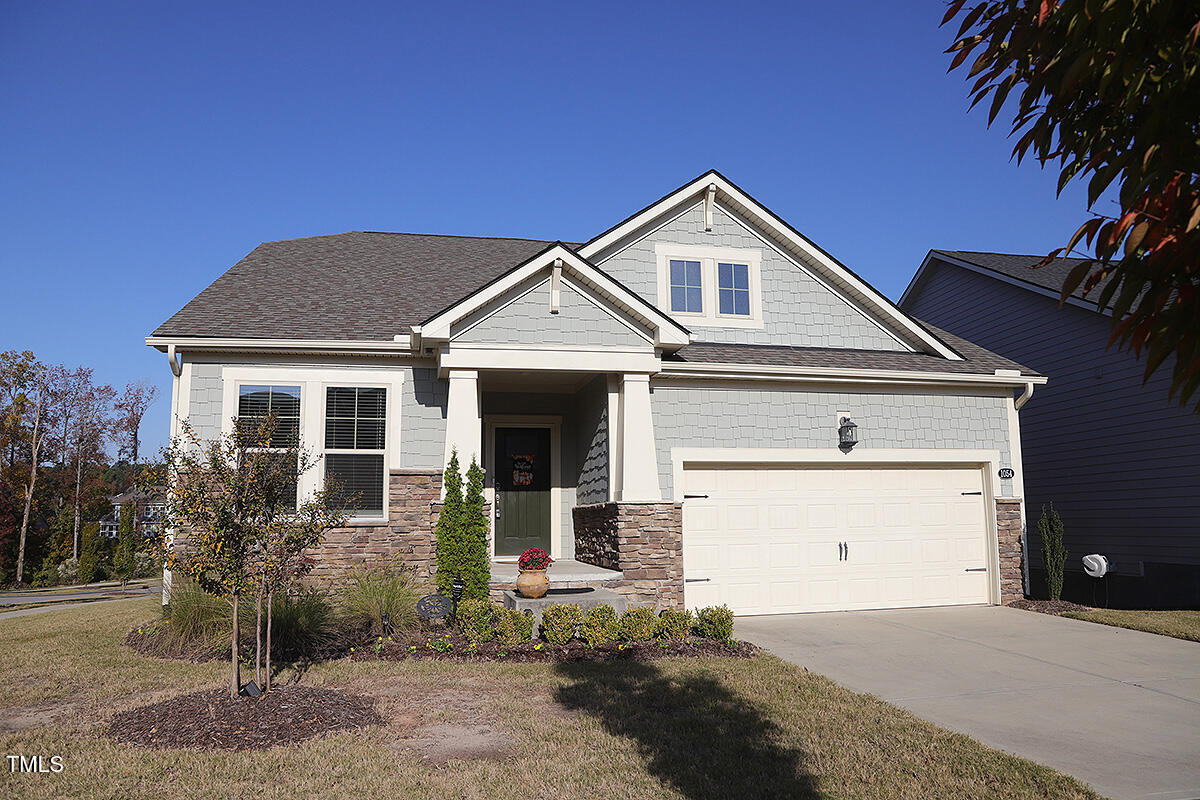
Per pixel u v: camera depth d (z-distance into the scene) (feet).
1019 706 25.36
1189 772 19.39
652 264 48.03
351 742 20.67
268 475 23.72
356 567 38.24
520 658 30.53
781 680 27.71
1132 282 6.92
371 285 49.01
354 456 40.57
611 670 28.86
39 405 121.80
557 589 38.42
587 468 46.16
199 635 31.99
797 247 49.98
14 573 110.73
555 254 39.68
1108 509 55.01
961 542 47.19
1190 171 6.95
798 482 44.75
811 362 45.91
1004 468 48.06
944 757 20.17
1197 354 6.49
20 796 17.03
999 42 9.48
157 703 23.61
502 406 48.91
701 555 42.80
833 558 44.78
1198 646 34.73
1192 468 49.08
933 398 47.52
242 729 21.18
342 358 41.06
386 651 30.94
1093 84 8.55
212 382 39.78
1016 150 9.12
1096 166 8.35
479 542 36.11
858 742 21.29
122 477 144.36
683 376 43.21
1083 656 32.73
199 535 22.90
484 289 38.68
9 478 115.03
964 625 40.04
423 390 41.73
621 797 17.42
